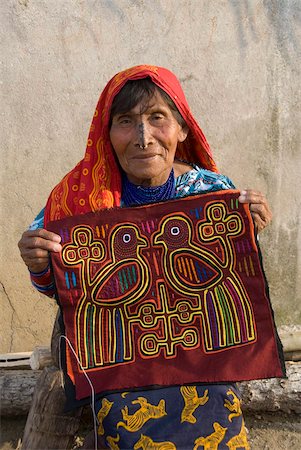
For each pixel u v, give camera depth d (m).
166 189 2.40
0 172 3.34
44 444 2.49
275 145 3.44
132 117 2.28
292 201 3.51
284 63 3.34
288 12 3.29
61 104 3.29
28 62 3.23
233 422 2.12
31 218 3.40
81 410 2.52
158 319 2.26
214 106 3.35
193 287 2.25
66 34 3.21
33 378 3.12
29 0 3.17
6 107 3.27
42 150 3.33
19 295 3.48
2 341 3.52
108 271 2.25
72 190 2.42
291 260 3.59
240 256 2.24
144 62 3.27
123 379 2.19
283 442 3.01
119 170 2.43
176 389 2.17
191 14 3.24
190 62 3.29
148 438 2.07
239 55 3.31
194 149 2.57
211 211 2.25
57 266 2.23
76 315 2.25
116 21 3.22
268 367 2.18
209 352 2.22
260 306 2.23
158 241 2.25
